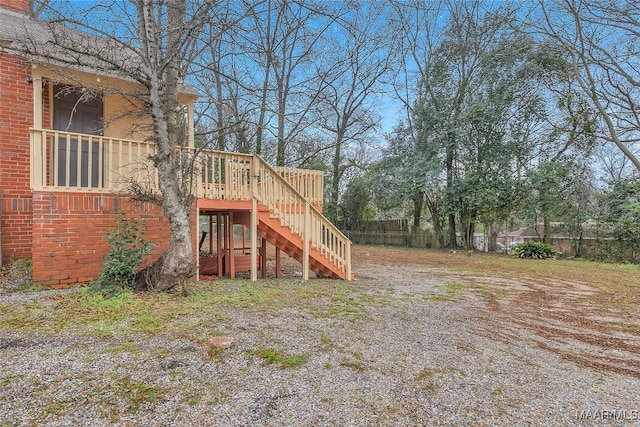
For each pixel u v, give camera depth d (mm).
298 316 4578
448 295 6609
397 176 18031
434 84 17469
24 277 5512
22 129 6500
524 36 14602
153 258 5969
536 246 14266
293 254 7938
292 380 2826
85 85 5449
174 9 4957
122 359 2986
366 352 3490
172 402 2422
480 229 19141
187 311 4332
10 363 2807
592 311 5758
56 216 5137
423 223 21703
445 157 17203
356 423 2307
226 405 2424
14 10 7723
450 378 3039
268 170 7062
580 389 2957
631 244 13562
